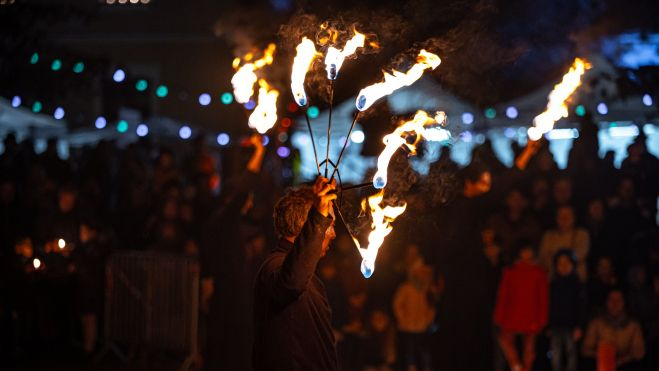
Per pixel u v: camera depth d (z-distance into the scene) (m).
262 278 5.43
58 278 12.45
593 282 11.50
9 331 12.32
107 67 17.33
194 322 10.90
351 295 11.34
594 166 13.04
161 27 24.19
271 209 11.86
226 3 23.56
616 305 10.87
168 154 15.01
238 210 10.07
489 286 10.44
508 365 11.33
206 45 23.91
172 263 11.16
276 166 13.97
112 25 24.73
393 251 11.36
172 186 13.54
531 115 14.55
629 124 14.76
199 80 23.81
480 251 10.34
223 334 10.09
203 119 23.58
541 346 11.22
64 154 20.67
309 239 5.13
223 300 10.06
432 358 10.64
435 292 11.06
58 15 17.02
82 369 11.51
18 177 15.40
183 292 11.02
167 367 11.62
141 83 18.05
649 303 11.18
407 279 11.19
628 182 12.16
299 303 5.36
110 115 23.25
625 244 11.82
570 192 12.30
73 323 12.85
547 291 10.89
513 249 11.12
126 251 12.62
